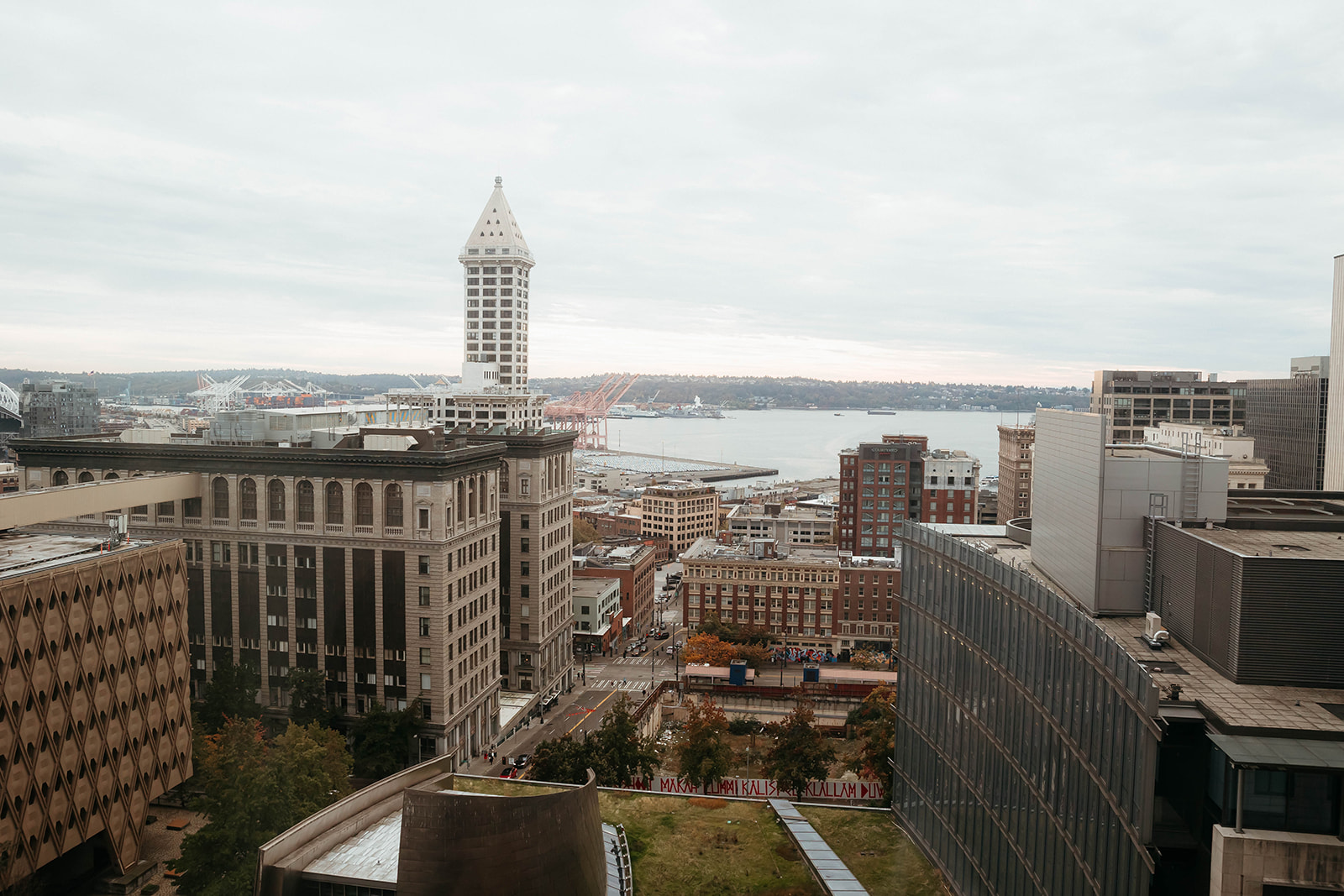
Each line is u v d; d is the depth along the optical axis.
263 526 117.12
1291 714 41.19
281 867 57.56
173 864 84.69
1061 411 67.19
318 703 111.06
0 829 69.12
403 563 113.12
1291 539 54.03
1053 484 68.69
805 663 190.38
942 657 73.81
